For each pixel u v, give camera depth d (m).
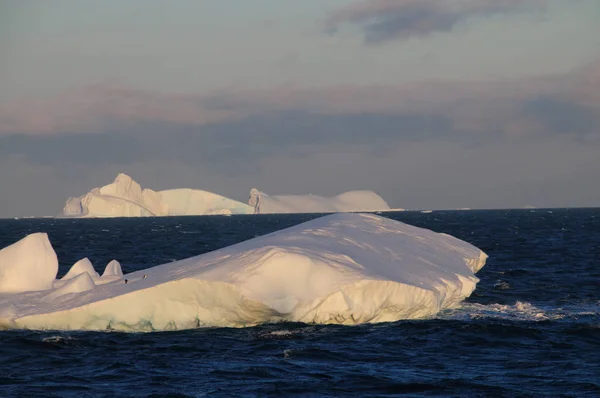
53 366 56.50
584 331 68.94
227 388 49.59
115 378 52.69
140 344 63.41
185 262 81.94
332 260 73.06
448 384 50.50
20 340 64.75
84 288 76.50
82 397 47.84
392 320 72.62
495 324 70.75
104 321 68.50
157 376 53.06
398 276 74.12
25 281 82.38
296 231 88.50
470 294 90.25
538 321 74.62
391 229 103.50
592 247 195.50
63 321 68.81
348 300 68.00
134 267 148.12
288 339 64.50
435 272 81.81
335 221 99.19
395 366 56.00
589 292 99.62
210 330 68.50
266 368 55.03
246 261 70.31
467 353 60.59
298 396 47.75
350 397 47.53
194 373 53.81
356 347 62.03
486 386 49.97
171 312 68.56
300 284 68.00
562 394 47.81
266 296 66.19
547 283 109.94
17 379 52.69
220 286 66.56
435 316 77.06
